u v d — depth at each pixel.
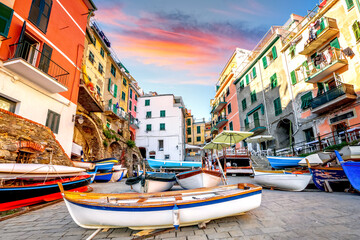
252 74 26.31
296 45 18.91
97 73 20.80
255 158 19.28
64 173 8.24
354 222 4.24
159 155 35.41
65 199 4.36
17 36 9.48
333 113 14.77
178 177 9.29
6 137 7.84
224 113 34.59
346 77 14.11
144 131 36.91
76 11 14.50
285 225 4.24
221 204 4.37
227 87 34.06
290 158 13.71
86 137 17.58
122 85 29.09
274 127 21.08
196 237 3.78
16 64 8.58
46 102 10.82
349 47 13.99
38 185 6.88
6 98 8.84
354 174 7.48
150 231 4.18
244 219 4.73
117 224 4.07
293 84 18.80
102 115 21.23
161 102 38.31
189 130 54.06
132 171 25.59
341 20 14.71
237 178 14.65
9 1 9.14
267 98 22.69
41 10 11.03
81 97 15.31
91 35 17.73
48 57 11.12
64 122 12.09
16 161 8.23
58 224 4.88
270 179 9.28
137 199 5.12
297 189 8.62
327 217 4.66
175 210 3.90
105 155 18.94
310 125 16.67
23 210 6.18
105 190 10.88
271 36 22.64
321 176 8.77
